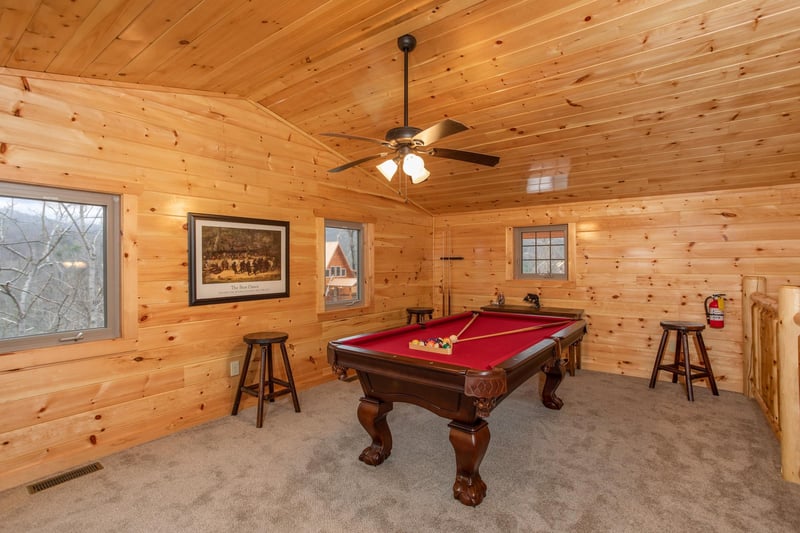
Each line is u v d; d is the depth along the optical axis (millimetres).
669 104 2758
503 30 2311
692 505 2041
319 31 2305
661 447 2686
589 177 4035
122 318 2758
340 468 2447
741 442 2750
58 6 1695
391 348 2457
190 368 3121
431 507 2047
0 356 2270
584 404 3514
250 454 2637
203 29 2129
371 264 4801
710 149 3254
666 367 3922
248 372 3506
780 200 3740
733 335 3906
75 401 2547
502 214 5297
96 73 2520
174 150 3031
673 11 2041
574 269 4766
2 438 2279
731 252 3936
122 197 2760
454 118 3262
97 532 1875
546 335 2891
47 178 2416
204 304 3197
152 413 2898
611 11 2092
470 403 2025
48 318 2516
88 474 2404
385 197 4992
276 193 3742
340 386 4094
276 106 3504
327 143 4121
